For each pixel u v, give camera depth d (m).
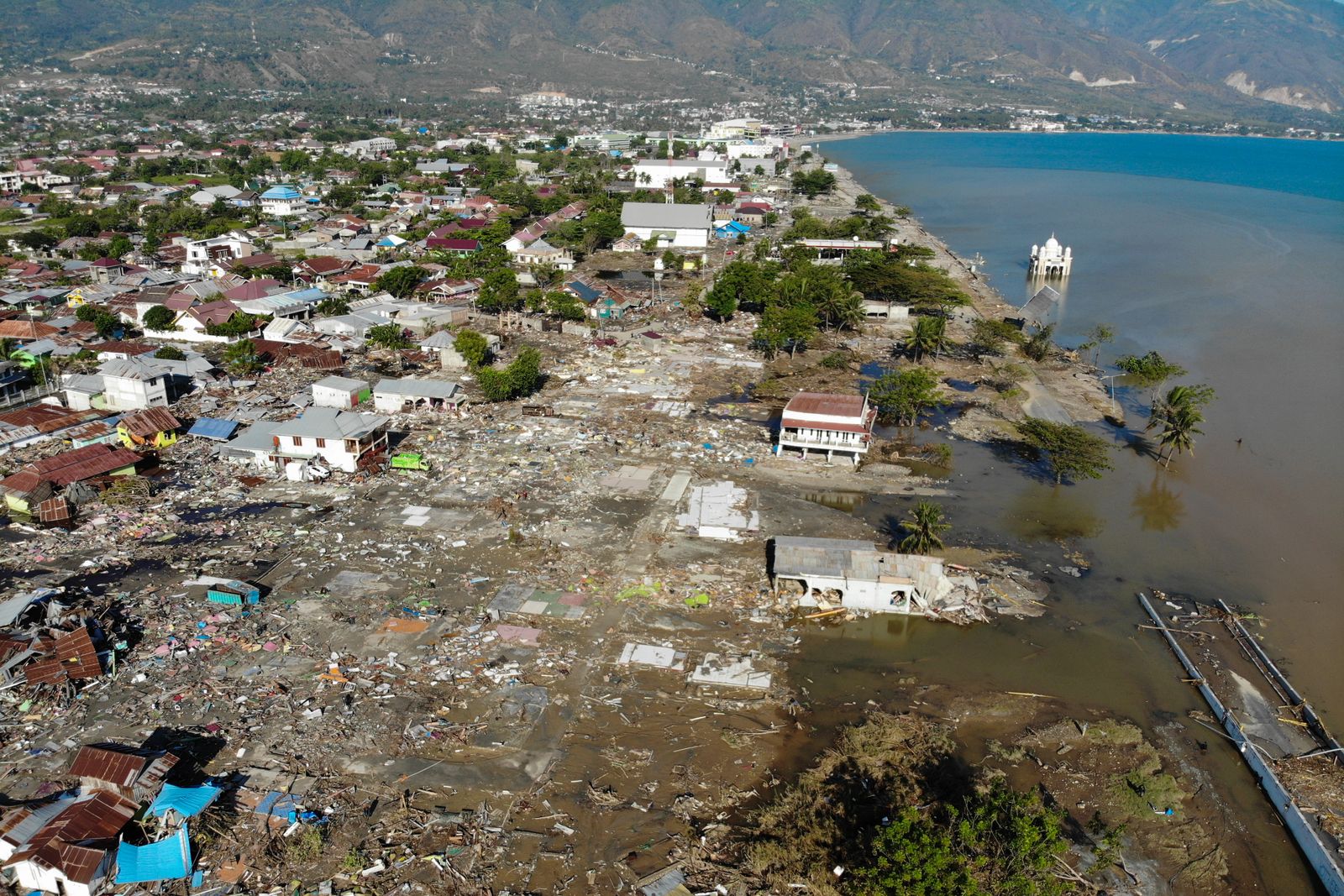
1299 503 68.31
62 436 74.88
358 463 69.56
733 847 35.94
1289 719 44.19
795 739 42.25
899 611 52.62
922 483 70.44
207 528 60.41
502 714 42.81
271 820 36.12
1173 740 42.88
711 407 85.94
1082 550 60.62
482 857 34.84
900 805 38.00
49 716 41.56
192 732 40.75
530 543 58.91
